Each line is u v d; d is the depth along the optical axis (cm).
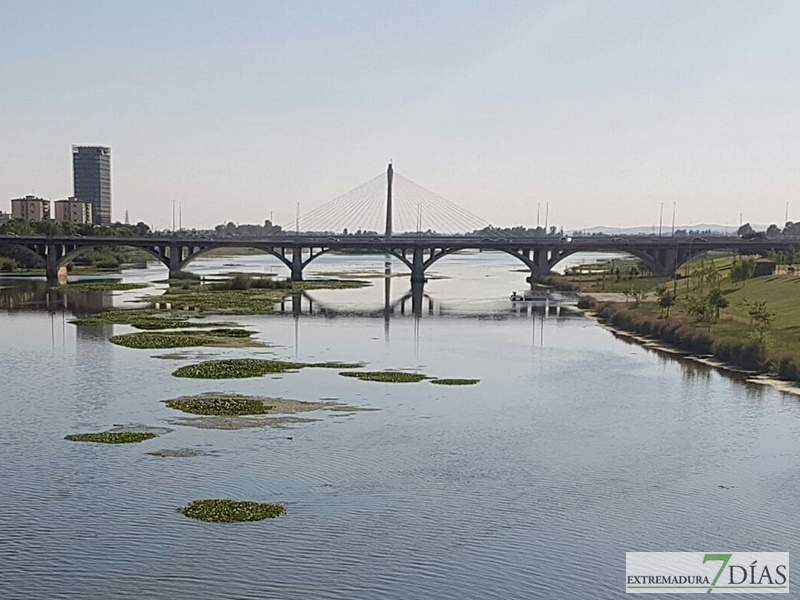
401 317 11106
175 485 3903
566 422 5194
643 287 14475
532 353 8019
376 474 4112
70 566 3073
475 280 19225
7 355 7494
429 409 5500
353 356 7706
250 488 3878
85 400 5622
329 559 3150
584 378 6681
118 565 3083
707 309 9475
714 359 7631
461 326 10181
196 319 10469
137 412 5291
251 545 3250
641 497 3847
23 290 14250
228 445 4559
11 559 3123
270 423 5050
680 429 5050
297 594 2892
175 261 17200
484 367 7181
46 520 3478
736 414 5438
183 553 3183
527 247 17250
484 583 2994
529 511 3656
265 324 10100
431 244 16738
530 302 13325
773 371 6912
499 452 4522
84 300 12644
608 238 19800
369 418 5222
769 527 3522
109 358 7362
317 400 5712
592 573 3089
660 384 6438
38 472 4069
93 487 3862
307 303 12838
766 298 10612
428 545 3284
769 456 4497
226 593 2892
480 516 3588
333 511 3609
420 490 3891
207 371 6662
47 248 16650
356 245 16900
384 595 2900
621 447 4647
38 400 5616
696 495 3881
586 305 12419
